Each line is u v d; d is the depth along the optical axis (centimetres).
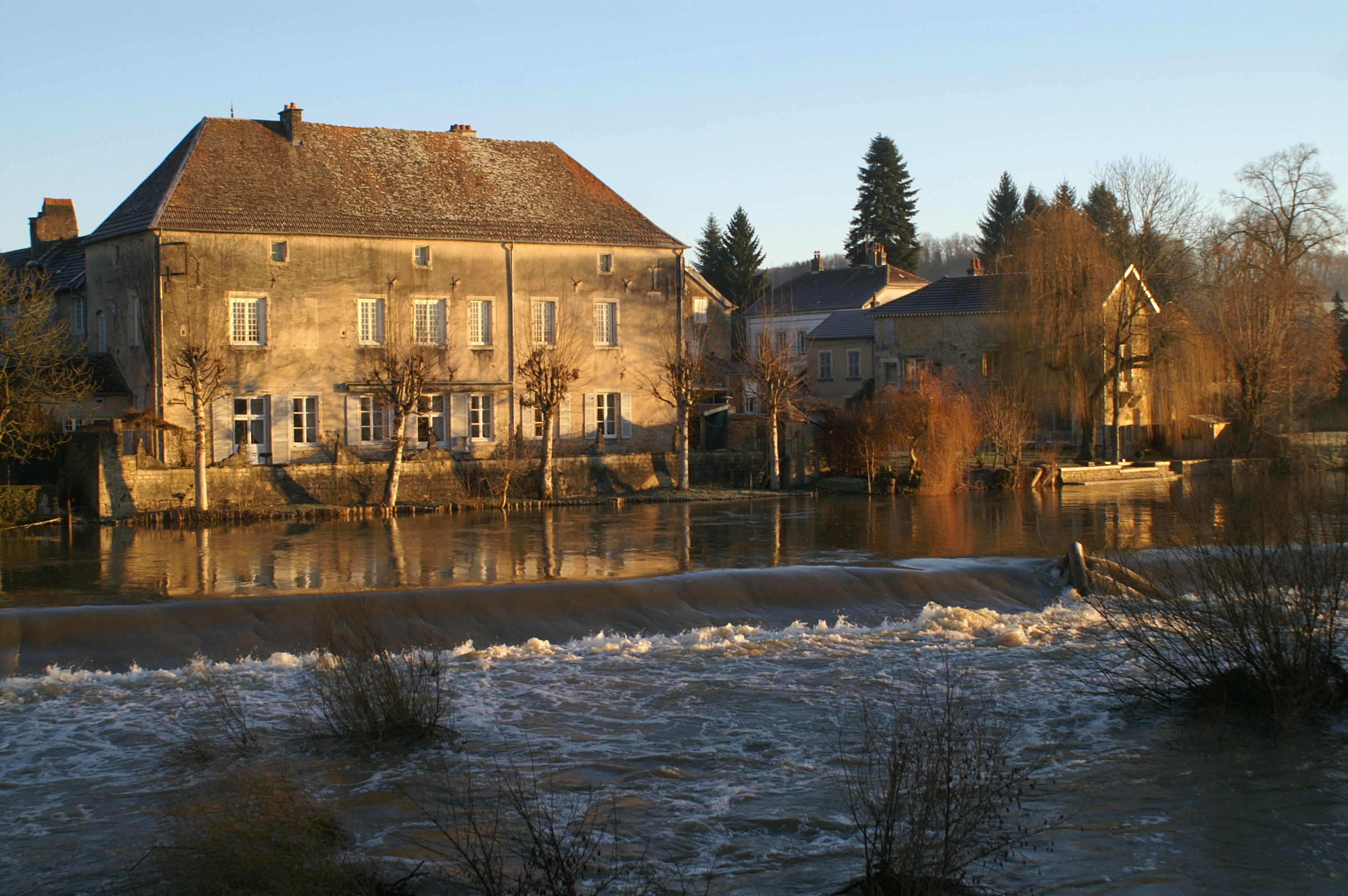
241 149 3731
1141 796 1005
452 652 1546
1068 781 1043
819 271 7581
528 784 1050
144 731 1219
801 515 3184
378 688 1201
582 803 1002
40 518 3008
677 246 4247
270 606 1711
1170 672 1269
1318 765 1070
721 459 4059
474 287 3897
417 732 1185
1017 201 9506
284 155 3784
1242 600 1197
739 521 3053
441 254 3838
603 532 2816
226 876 779
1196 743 1134
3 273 3238
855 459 3991
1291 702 1163
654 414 4250
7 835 942
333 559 2341
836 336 5916
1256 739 1139
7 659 1505
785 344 4197
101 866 874
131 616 1644
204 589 1942
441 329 3862
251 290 3538
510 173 4175
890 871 819
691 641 1620
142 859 866
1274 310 4409
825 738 1179
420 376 3409
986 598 1922
